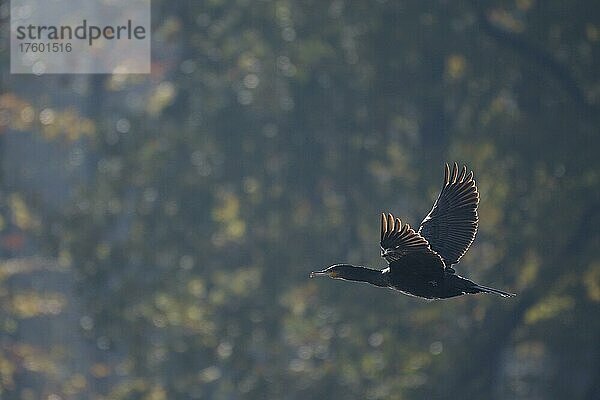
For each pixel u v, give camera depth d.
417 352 27.50
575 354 29.41
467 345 27.48
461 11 29.28
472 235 9.85
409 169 29.98
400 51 29.41
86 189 29.94
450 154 29.56
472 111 29.53
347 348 27.69
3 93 29.50
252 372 27.77
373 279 9.32
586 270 28.16
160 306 28.31
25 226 29.88
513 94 29.84
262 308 28.56
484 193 28.88
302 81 30.41
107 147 30.47
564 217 28.42
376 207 30.20
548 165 28.84
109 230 30.11
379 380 27.30
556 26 28.89
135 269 29.50
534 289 27.84
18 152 38.50
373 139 30.47
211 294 29.11
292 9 30.38
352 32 30.06
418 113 30.44
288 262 29.58
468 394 27.31
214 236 29.86
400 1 29.39
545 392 29.77
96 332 28.56
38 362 28.36
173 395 27.67
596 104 29.22
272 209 30.27
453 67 29.56
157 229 29.50
